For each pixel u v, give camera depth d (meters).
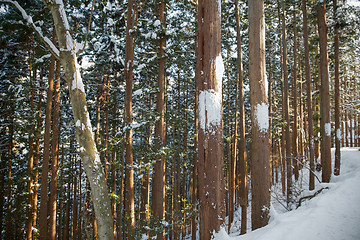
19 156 15.30
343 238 3.32
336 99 12.80
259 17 5.50
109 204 3.77
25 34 9.81
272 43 18.47
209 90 4.32
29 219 11.88
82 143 3.75
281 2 15.92
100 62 12.80
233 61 17.34
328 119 12.19
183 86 21.75
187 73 19.23
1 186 15.02
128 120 8.38
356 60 23.69
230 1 14.66
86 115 3.88
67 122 16.86
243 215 11.69
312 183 12.40
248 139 16.88
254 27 5.52
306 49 13.97
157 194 9.36
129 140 8.30
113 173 13.91
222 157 4.24
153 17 10.35
